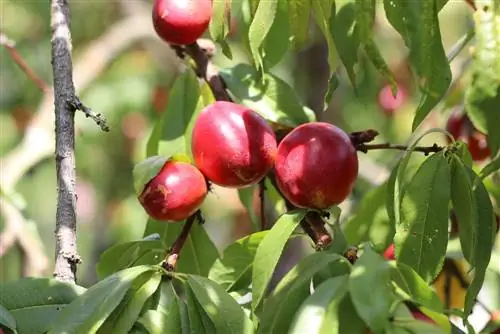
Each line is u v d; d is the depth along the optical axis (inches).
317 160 57.4
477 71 59.2
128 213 115.6
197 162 59.4
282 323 54.6
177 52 65.2
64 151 59.7
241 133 58.7
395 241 57.9
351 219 66.1
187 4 62.9
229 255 61.4
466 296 57.9
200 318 55.8
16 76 120.9
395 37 108.9
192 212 59.4
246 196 67.2
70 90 60.7
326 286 53.2
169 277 56.5
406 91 105.5
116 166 119.6
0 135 119.8
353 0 59.9
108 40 100.0
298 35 61.7
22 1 120.6
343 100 103.0
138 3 116.2
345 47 59.9
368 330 53.1
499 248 68.3
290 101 63.7
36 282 56.3
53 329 54.4
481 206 58.0
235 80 64.4
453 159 58.2
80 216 120.9
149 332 55.2
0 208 78.7
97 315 54.6
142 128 114.2
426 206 57.9
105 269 62.7
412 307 55.1
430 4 58.0
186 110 65.2
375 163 99.5
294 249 81.6
